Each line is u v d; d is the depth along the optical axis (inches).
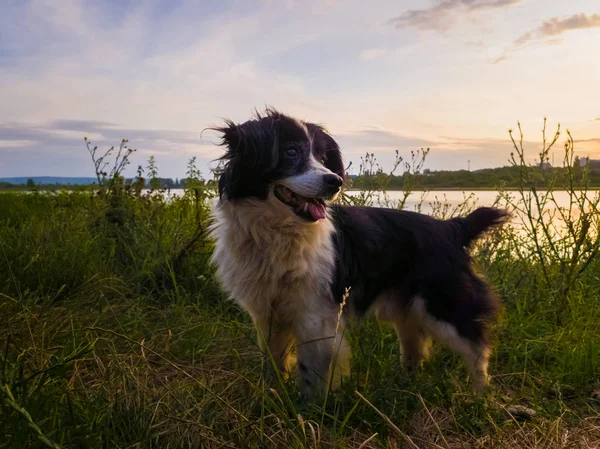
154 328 44.4
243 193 36.6
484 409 32.3
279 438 26.7
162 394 29.8
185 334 43.5
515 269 56.7
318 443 26.1
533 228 52.8
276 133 37.0
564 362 39.5
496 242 56.2
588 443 30.0
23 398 25.2
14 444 23.0
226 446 25.9
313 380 36.0
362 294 39.1
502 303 46.3
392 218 41.4
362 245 38.8
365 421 30.3
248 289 37.2
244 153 36.6
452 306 38.9
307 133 38.3
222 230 38.5
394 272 40.2
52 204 96.0
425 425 31.6
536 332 45.9
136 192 79.5
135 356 35.4
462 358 38.8
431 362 42.1
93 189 83.3
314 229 36.0
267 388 32.1
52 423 25.1
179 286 56.1
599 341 41.9
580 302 49.7
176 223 67.7
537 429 30.0
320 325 36.0
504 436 30.1
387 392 33.6
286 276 35.7
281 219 35.6
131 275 57.1
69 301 48.0
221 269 38.9
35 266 53.5
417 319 40.5
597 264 56.9
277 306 37.4
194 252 60.2
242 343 43.4
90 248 60.0
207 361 40.2
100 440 25.0
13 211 97.1
